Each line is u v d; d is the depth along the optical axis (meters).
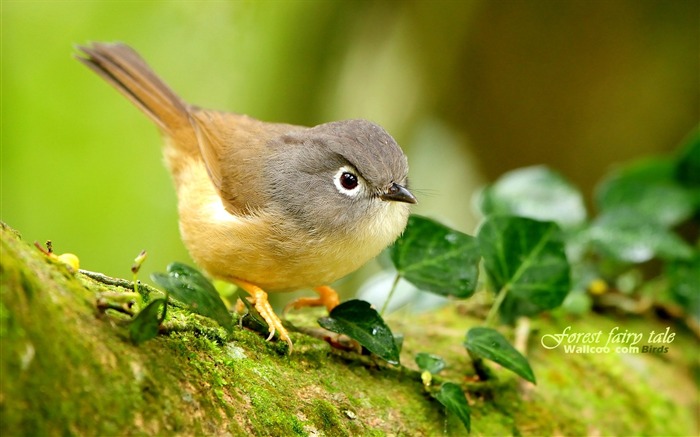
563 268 7.79
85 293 4.57
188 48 14.13
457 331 8.21
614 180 10.83
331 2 14.60
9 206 13.66
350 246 6.92
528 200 9.99
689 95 14.61
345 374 6.32
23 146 13.99
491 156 15.41
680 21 14.43
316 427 5.43
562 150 15.19
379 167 6.86
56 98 14.27
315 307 8.45
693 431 8.20
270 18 14.41
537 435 7.09
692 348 9.25
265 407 5.15
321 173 6.89
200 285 4.89
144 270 14.45
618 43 14.68
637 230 9.73
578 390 7.86
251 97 14.69
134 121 14.77
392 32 14.88
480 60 15.05
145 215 14.71
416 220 7.38
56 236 14.09
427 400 6.61
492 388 7.23
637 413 7.91
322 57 14.78
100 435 4.01
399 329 8.20
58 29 13.90
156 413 4.33
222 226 6.93
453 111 15.30
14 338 3.73
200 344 5.12
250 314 6.07
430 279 7.29
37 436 3.73
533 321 8.59
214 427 4.65
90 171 14.52
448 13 14.70
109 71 8.84
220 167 7.46
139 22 13.91
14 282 3.87
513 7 14.65
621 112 14.86
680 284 9.66
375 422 5.95
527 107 15.12
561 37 14.73
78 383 4.03
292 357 5.98
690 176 10.75
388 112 15.28
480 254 7.35
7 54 13.60
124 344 4.45
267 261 6.85
